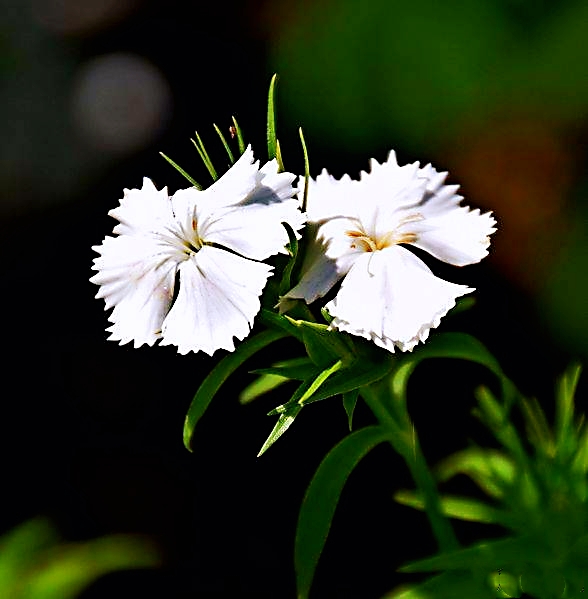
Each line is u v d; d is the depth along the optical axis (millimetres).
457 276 664
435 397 621
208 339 395
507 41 631
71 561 466
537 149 648
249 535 632
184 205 403
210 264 397
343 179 416
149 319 401
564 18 620
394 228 406
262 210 397
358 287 397
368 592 581
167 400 701
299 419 648
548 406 620
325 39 663
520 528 428
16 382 729
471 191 667
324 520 406
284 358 660
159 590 622
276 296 403
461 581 414
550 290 645
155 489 667
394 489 602
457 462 442
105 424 706
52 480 688
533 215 659
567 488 426
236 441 662
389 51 645
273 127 402
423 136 656
